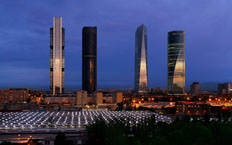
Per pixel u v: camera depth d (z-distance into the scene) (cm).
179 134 16012
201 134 15462
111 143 17950
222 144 14400
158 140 16575
